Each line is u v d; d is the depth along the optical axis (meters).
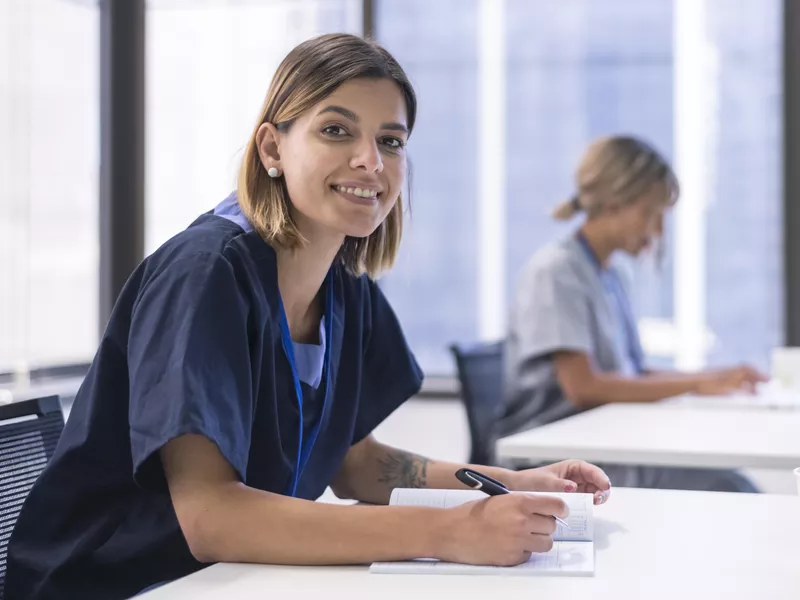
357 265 1.26
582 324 2.34
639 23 3.28
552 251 2.41
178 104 3.49
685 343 3.28
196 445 0.94
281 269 1.13
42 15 3.14
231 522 0.91
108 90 3.43
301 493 1.20
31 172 3.09
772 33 3.22
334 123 1.08
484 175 3.37
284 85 1.11
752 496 1.19
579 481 1.19
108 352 1.06
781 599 0.78
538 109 3.33
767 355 3.24
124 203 3.48
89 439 1.06
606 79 3.30
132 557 1.09
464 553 0.88
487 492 0.96
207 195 3.48
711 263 3.26
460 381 2.37
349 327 1.27
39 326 3.13
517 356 2.39
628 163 2.37
